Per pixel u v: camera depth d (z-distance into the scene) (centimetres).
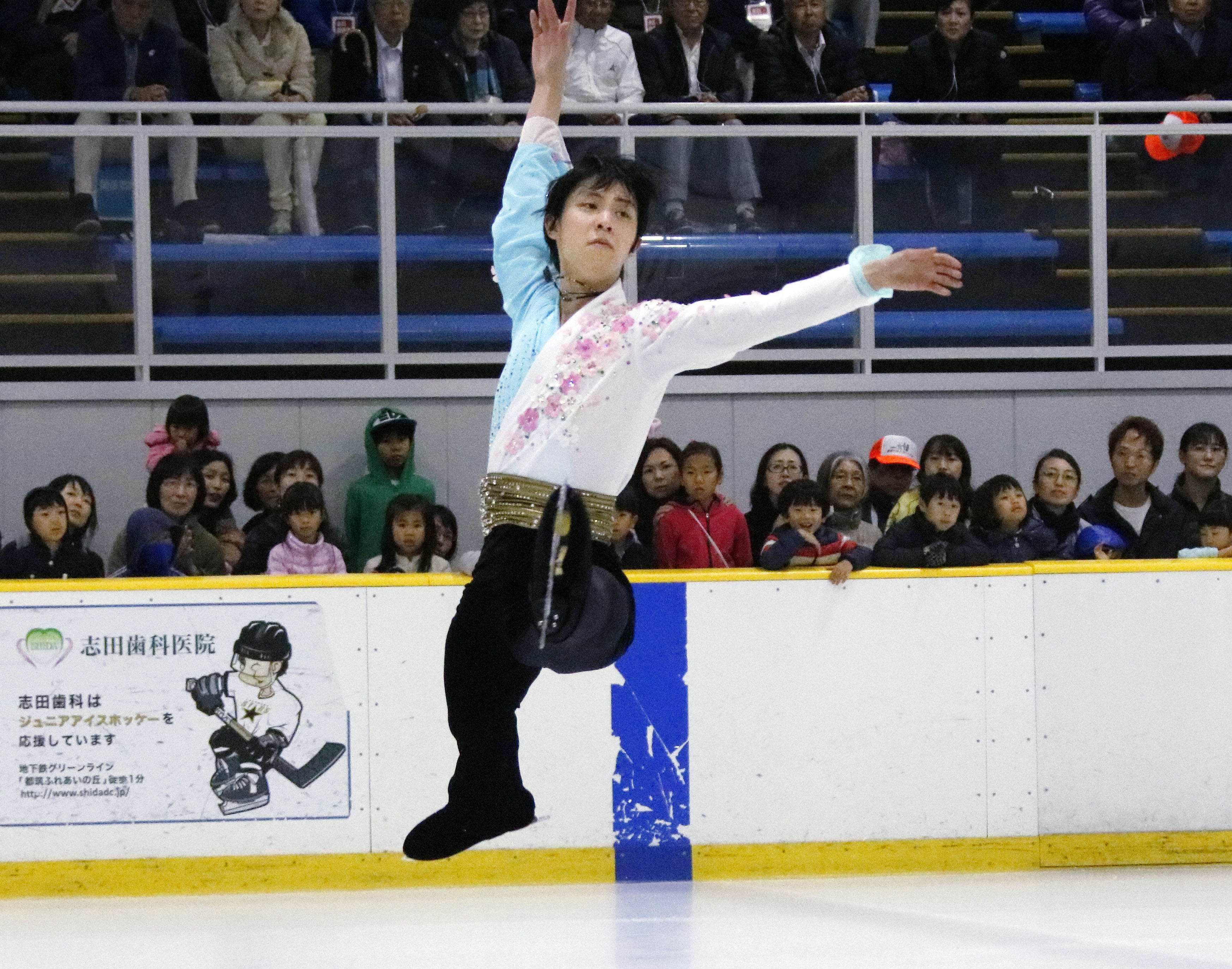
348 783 2467
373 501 3175
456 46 3519
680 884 2459
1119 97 3725
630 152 3322
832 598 2522
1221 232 3462
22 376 3312
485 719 1252
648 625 2503
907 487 3011
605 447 1206
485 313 3366
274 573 2742
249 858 2453
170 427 3069
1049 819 2552
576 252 1237
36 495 2794
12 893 2423
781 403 3450
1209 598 2577
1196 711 2572
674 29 3581
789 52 3588
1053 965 1897
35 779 2434
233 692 2456
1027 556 2855
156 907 2347
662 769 2500
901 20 4434
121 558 2938
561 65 1427
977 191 3409
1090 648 2561
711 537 2809
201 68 3550
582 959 1966
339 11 3691
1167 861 2564
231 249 3303
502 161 3350
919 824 2528
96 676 2441
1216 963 1895
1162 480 3516
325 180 3319
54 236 3266
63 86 3509
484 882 2475
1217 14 3900
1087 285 3456
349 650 2472
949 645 2538
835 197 3378
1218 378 3512
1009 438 3488
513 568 1202
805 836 2512
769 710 2512
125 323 3291
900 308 3438
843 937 2078
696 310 1181
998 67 3678
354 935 2133
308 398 3347
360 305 3338
